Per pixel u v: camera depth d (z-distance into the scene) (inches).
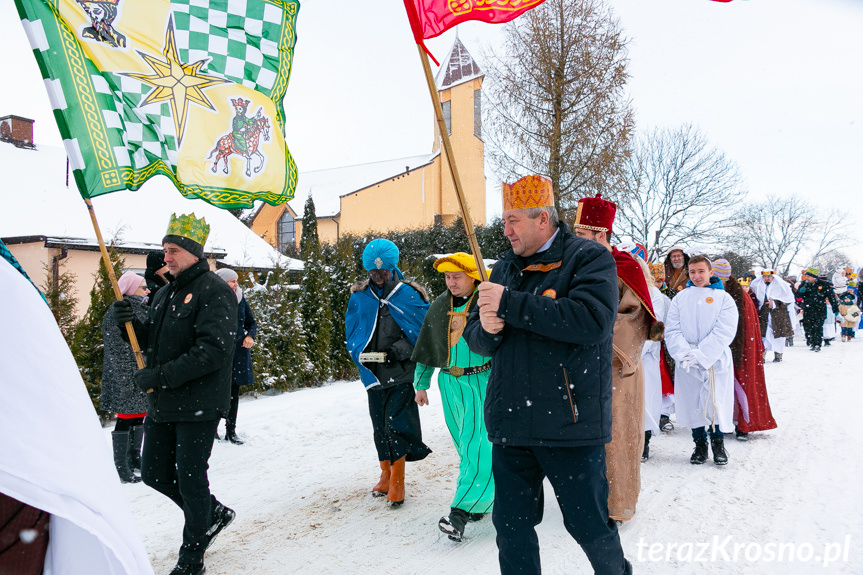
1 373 40.3
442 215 1497.3
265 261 618.5
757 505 164.7
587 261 101.7
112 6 132.3
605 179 713.6
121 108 133.9
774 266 1770.4
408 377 175.5
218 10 148.4
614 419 151.5
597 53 708.0
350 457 230.4
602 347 100.0
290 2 157.5
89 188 127.3
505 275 110.4
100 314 286.4
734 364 238.1
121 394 202.4
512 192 106.8
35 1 118.3
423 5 95.3
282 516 169.9
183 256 135.9
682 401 211.2
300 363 381.4
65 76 123.6
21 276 44.3
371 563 138.2
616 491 151.3
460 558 139.5
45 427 40.9
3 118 657.6
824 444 224.7
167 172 142.7
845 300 682.8
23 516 41.3
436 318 162.2
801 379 384.8
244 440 255.0
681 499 173.0
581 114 710.5
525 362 98.9
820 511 157.2
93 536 43.2
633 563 132.1
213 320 130.8
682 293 213.8
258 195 156.3
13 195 520.7
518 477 102.1
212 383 131.8
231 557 143.3
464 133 1498.5
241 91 152.4
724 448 217.8
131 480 205.6
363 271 442.3
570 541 145.5
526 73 720.3
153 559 144.6
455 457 228.1
